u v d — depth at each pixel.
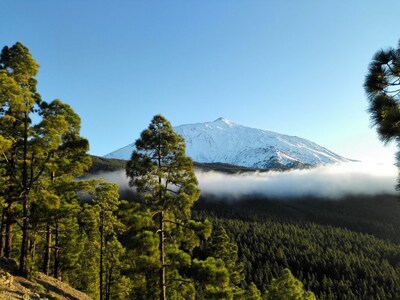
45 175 24.86
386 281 131.88
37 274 22.91
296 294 31.45
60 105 23.44
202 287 19.23
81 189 24.55
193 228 18.88
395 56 8.80
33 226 23.88
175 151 19.39
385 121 8.02
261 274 119.94
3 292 16.52
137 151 19.36
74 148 24.03
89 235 36.50
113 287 41.19
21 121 22.28
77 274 41.38
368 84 9.04
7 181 22.94
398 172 7.60
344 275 136.12
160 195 19.00
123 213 18.94
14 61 21.58
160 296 18.14
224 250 40.03
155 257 17.81
